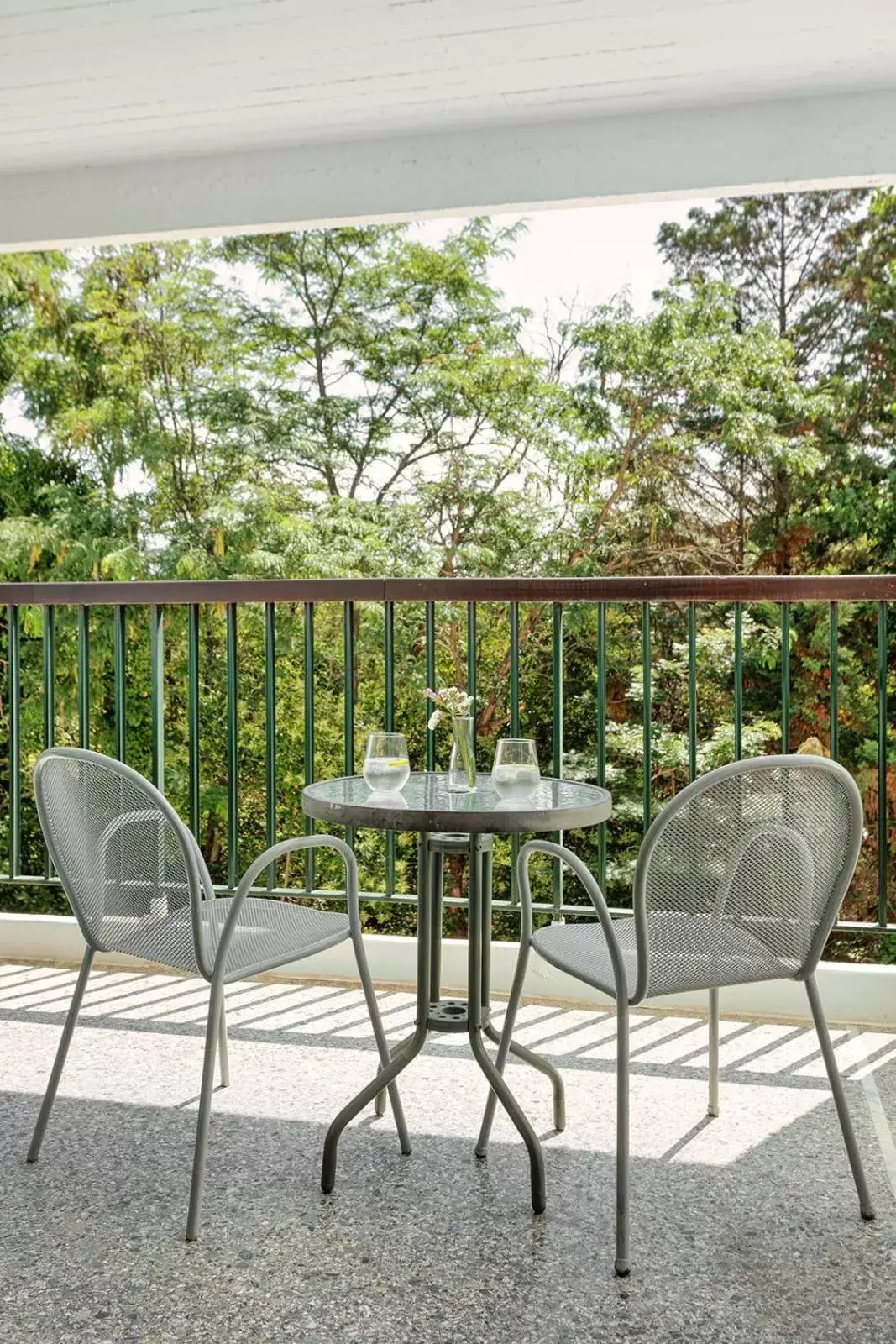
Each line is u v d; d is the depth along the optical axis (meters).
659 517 9.28
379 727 9.52
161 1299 1.63
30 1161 2.07
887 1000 2.88
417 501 9.55
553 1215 1.88
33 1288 1.66
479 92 3.01
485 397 9.40
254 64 2.86
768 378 9.11
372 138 3.29
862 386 9.03
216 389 9.73
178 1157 2.10
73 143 3.32
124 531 9.80
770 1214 1.89
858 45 2.75
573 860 1.91
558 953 2.00
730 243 9.26
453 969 3.13
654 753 9.19
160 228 3.45
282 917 2.17
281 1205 1.91
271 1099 2.38
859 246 9.02
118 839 1.92
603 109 3.11
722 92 3.01
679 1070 2.56
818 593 2.77
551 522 9.42
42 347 9.84
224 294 9.69
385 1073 2.02
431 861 2.09
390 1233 1.82
